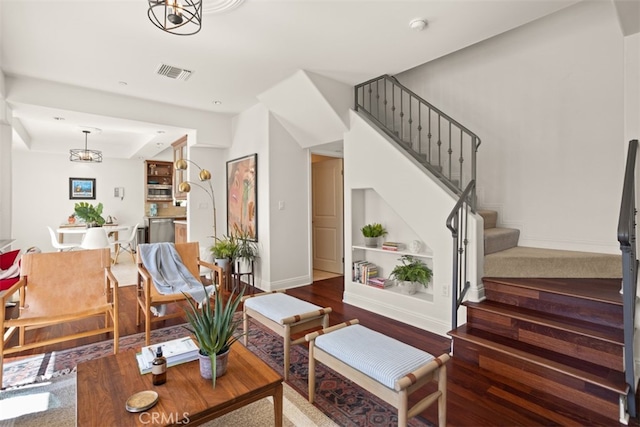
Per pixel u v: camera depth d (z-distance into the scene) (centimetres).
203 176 483
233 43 284
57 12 234
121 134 616
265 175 448
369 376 162
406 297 332
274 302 255
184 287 311
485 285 274
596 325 215
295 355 263
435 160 402
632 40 222
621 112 280
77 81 367
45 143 665
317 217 589
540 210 326
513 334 236
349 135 387
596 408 184
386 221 393
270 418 185
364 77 365
